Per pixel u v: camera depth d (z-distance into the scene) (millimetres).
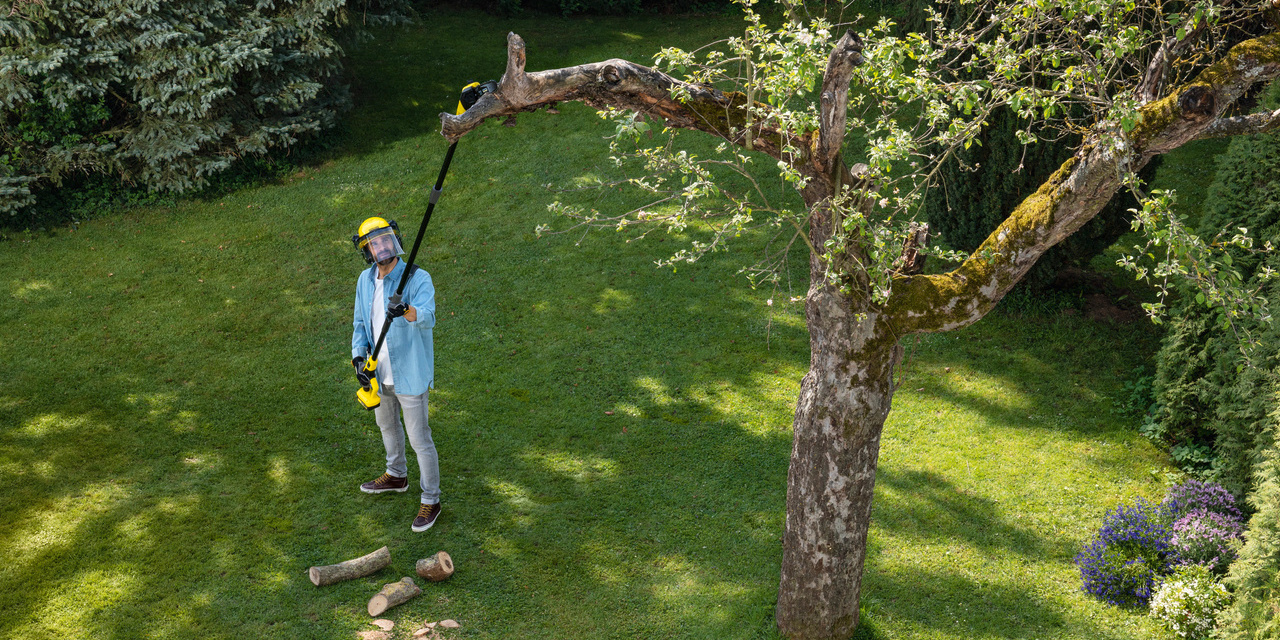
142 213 9992
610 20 16031
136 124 10195
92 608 4727
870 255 3680
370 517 5508
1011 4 4016
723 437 6305
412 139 11508
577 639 4617
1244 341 3438
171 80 9844
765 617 4734
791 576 4488
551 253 8883
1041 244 3705
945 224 7680
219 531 5348
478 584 4977
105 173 9977
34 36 9250
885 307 3879
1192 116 3238
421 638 4566
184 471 5914
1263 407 5172
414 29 15141
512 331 7680
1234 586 4625
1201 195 9109
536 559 5176
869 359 3949
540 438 6309
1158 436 6188
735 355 7293
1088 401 6672
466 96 3305
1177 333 5965
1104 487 5812
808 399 4152
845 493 4215
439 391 6867
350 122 11914
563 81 3352
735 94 3711
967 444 6250
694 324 7719
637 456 6113
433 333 7676
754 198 9672
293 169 10922
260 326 7832
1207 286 3314
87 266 8914
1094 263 8352
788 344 7422
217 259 9031
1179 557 4934
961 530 5441
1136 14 4637
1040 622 4750
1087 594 4945
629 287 8281
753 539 5340
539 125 11617
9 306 8164
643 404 6691
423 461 5328
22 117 9633
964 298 3809
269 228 9633
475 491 5754
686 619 4758
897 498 5715
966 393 6812
